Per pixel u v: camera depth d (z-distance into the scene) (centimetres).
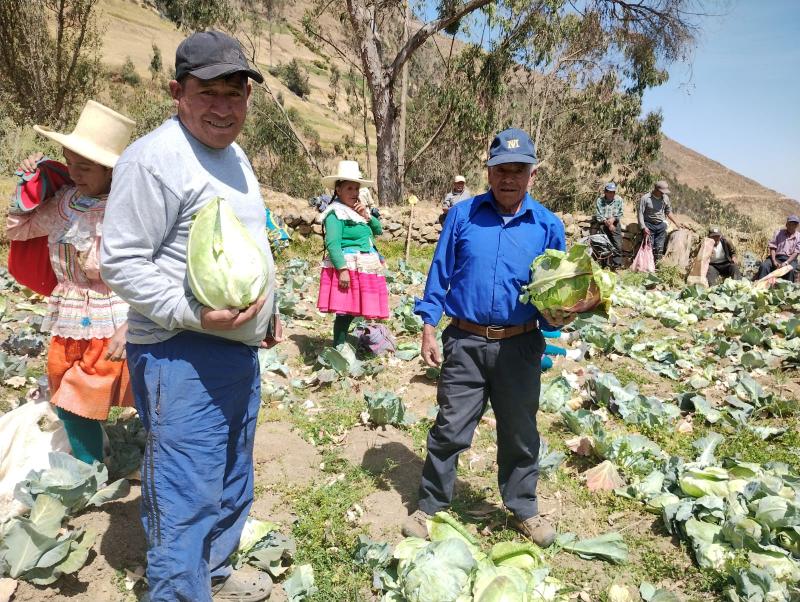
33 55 2122
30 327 632
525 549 302
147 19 11069
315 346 662
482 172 3350
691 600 306
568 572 324
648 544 351
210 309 236
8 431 347
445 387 335
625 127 3098
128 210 235
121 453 371
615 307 943
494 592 264
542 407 526
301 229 1279
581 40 2673
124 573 302
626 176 3256
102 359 315
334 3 2384
